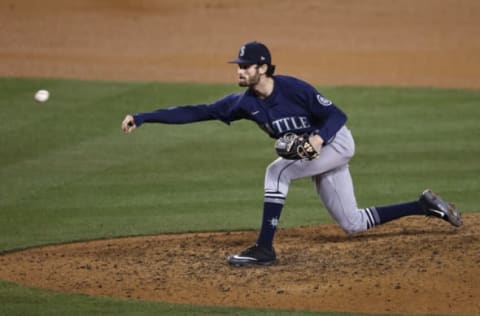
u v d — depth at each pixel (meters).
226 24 90.44
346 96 63.00
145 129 55.75
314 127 31.44
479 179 44.50
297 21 91.38
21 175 46.62
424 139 52.16
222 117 31.86
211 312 26.70
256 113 31.19
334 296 27.94
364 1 98.25
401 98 62.34
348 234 35.47
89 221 39.06
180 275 30.50
